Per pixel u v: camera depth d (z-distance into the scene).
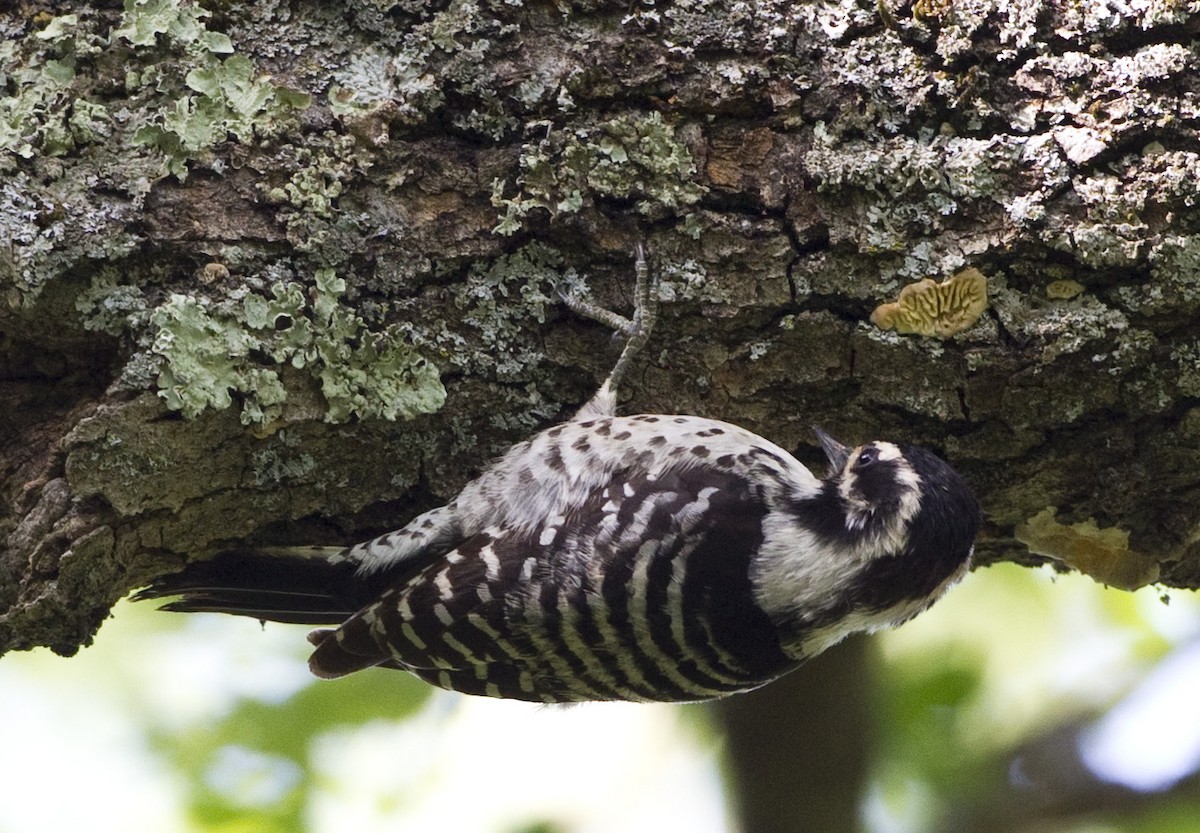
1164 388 8.59
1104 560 9.53
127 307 7.85
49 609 8.12
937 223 8.42
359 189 8.20
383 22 8.32
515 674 9.04
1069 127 8.41
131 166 7.93
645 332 8.51
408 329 8.32
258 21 8.27
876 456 8.80
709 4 8.50
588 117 8.36
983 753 13.01
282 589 8.91
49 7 8.12
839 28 8.53
